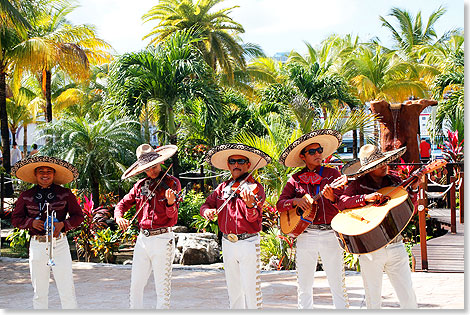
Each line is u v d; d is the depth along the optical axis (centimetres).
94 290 744
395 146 1356
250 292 504
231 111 2064
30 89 3625
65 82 3716
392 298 647
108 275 846
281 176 960
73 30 2164
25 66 1936
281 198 529
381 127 1382
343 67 3375
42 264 543
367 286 488
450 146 1255
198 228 1327
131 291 546
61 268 544
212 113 1764
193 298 687
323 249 512
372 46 3788
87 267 913
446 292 675
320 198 517
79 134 1480
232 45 2809
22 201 559
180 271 874
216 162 547
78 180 1462
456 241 1010
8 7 1639
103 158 1486
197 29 2709
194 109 1852
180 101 1761
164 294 538
